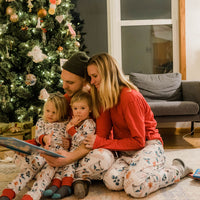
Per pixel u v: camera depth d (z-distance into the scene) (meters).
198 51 3.43
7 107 2.54
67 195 1.37
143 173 1.33
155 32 3.59
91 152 1.42
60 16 2.65
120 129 1.52
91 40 3.62
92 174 1.42
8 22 2.57
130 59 3.64
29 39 2.63
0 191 1.44
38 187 1.30
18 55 2.59
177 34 3.52
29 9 2.61
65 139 1.61
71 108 1.75
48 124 1.65
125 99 1.43
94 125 1.56
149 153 1.42
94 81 1.47
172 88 3.14
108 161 1.41
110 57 1.48
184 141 2.79
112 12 3.54
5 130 2.34
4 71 2.54
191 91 2.92
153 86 3.14
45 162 1.48
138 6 3.58
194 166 1.86
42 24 2.65
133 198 1.32
